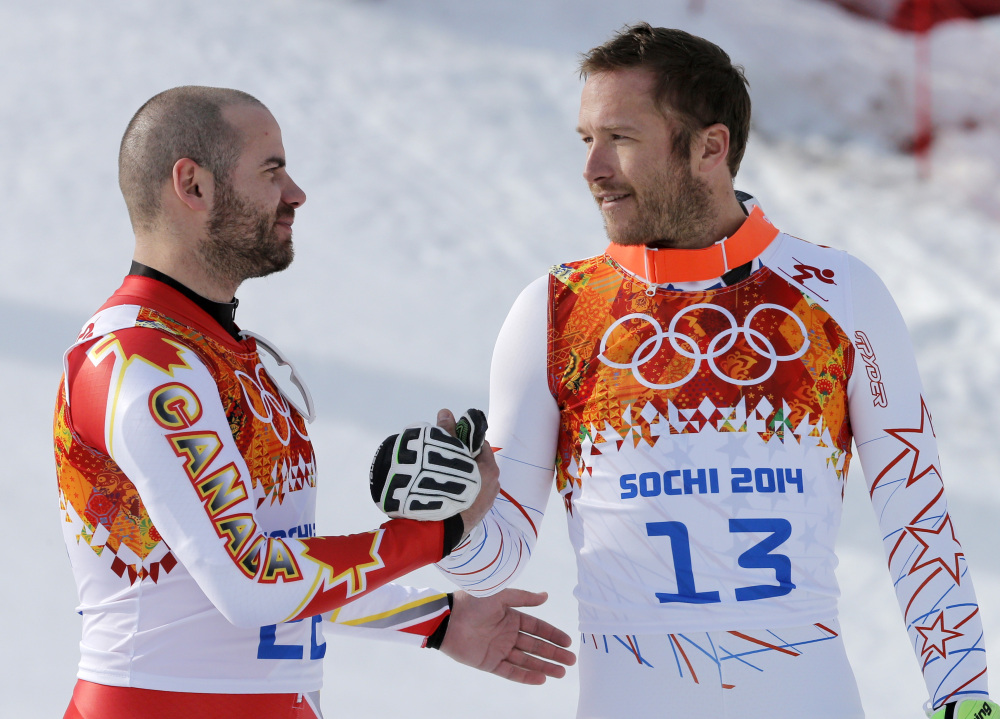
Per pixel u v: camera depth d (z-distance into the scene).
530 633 7.57
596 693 6.12
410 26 31.30
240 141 6.24
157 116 6.25
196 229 6.19
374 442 16.55
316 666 6.31
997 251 23.55
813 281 6.41
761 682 5.84
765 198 25.38
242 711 5.82
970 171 26.14
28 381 17.72
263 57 29.14
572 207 24.47
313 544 5.64
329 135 26.36
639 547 6.05
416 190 24.64
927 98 28.50
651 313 6.33
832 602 6.15
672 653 5.92
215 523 5.39
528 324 6.60
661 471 6.07
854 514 15.95
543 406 6.50
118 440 5.47
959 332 21.06
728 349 6.20
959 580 6.14
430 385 18.16
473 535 6.23
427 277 21.70
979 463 17.52
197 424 5.50
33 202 23.17
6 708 11.02
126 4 30.91
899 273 22.98
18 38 28.91
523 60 29.84
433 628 7.31
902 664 13.05
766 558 5.96
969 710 5.87
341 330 19.64
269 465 6.07
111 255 21.70
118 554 5.84
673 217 6.38
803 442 6.13
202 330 6.05
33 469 15.74
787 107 28.34
